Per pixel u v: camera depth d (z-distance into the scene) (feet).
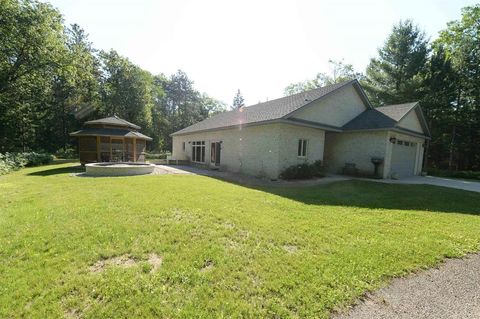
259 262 10.73
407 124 49.08
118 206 19.02
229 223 15.67
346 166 48.24
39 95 87.56
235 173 47.75
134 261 10.81
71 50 74.74
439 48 73.56
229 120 55.62
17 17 58.23
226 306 7.93
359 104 53.21
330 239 13.60
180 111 162.20
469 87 71.15
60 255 11.09
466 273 10.69
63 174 41.50
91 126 60.70
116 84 109.50
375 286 9.36
